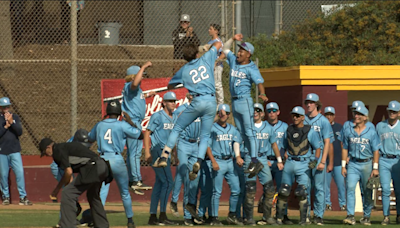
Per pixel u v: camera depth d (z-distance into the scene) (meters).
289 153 36.47
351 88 44.56
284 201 36.03
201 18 60.94
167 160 35.19
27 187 46.22
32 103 56.72
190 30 52.25
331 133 38.56
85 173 28.36
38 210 41.44
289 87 45.56
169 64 52.97
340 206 44.03
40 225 33.97
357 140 36.75
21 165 44.38
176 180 37.97
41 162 51.47
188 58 32.88
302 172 36.09
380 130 37.72
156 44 62.69
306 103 38.12
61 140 54.38
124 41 63.53
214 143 35.62
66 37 61.56
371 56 62.69
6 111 43.81
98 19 63.50
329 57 64.69
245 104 34.00
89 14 63.38
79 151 28.47
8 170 44.53
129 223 32.00
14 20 61.16
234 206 36.16
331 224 36.47
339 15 65.94
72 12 46.53
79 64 57.25
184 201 36.22
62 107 56.84
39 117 55.75
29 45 61.09
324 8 67.88
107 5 63.38
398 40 64.00
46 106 56.66
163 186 35.44
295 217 40.56
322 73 44.16
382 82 44.75
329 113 42.84
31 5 61.69
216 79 46.09
